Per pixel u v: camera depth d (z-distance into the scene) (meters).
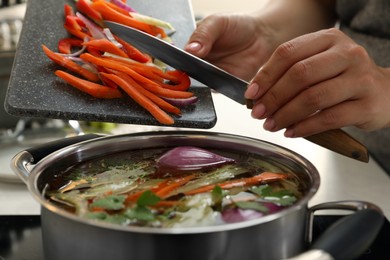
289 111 0.79
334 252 0.56
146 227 0.59
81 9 1.08
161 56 0.89
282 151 0.72
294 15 1.20
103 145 0.73
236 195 0.66
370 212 0.60
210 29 1.02
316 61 0.78
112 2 1.11
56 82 0.91
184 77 0.93
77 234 0.59
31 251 0.74
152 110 0.86
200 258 0.57
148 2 1.18
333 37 0.81
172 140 0.75
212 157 0.73
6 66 1.14
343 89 0.79
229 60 1.12
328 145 0.82
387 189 0.94
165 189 0.66
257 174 0.70
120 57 0.94
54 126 1.21
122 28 0.92
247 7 2.27
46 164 0.68
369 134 1.12
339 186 0.95
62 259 0.61
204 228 0.57
